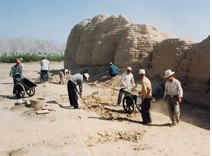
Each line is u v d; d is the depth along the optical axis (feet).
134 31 67.26
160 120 35.19
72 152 24.11
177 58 54.03
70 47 98.99
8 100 47.57
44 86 59.82
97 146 26.50
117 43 73.15
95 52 76.95
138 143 27.35
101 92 51.26
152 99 33.22
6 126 32.40
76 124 31.83
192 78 49.67
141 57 63.87
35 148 25.17
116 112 38.14
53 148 25.05
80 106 40.93
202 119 36.55
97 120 33.68
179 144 27.07
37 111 36.83
